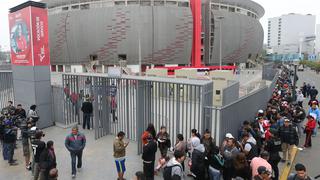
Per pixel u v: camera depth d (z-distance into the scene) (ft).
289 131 29.37
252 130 28.84
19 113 37.96
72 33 209.87
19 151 34.27
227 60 250.37
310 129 35.65
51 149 23.24
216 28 231.30
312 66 278.05
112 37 201.46
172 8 206.69
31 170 28.25
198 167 22.50
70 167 29.17
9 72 51.08
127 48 201.98
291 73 138.72
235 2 247.50
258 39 289.94
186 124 31.58
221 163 22.90
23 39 44.34
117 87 40.27
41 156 22.93
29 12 42.01
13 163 30.37
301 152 34.37
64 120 45.75
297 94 59.67
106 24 200.54
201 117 29.19
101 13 201.46
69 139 26.86
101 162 30.40
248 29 262.06
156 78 33.47
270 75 111.75
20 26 44.60
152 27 202.39
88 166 29.32
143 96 33.04
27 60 44.19
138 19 198.59
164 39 205.98
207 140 24.04
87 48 208.03
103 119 40.01
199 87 29.09
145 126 33.42
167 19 204.64
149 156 24.00
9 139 29.94
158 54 207.21
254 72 207.00
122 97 40.09
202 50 236.63
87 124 43.65
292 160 29.53
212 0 231.30
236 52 253.24
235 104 32.83
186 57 215.92
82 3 214.07
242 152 22.03
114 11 199.41
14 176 27.22
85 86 46.09
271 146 24.84
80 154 28.25
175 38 208.95
